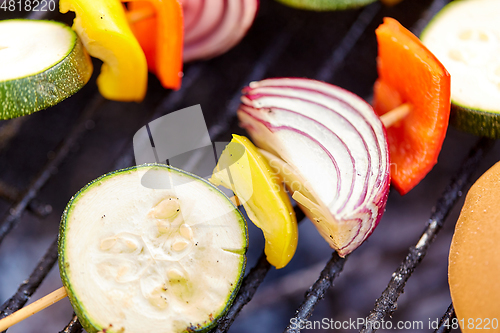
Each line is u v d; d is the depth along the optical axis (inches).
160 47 11.6
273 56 13.3
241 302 11.2
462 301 10.8
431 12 13.2
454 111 11.4
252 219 11.0
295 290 13.8
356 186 10.7
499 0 12.1
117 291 10.6
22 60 10.9
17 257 13.7
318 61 14.5
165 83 11.9
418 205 14.3
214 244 10.8
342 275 14.0
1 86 10.6
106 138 14.2
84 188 10.7
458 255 11.0
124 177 10.9
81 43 11.1
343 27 14.6
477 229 11.0
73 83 11.0
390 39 11.0
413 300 13.9
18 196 12.2
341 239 10.8
